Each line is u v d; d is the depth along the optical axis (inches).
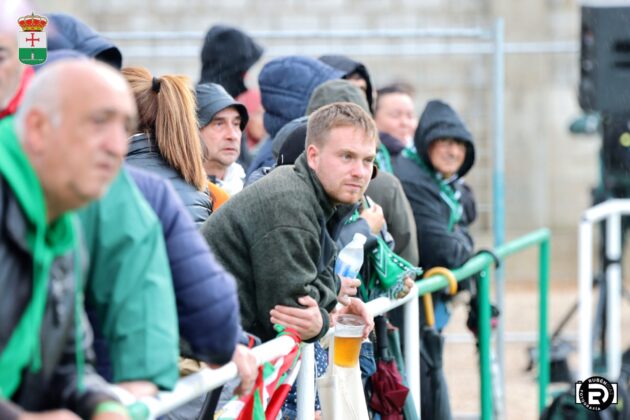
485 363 674.8
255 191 421.1
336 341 445.1
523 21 1482.5
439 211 643.5
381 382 516.7
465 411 874.8
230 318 326.3
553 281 1499.8
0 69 292.8
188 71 1199.6
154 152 441.7
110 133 260.1
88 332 298.5
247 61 707.4
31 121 257.0
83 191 258.8
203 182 448.8
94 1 1423.5
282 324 410.0
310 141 430.0
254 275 417.1
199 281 323.0
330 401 442.9
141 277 301.6
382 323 521.3
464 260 640.4
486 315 675.4
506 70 1482.5
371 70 1323.8
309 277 414.0
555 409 631.8
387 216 567.8
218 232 421.1
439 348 605.6
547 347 818.2
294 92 639.1
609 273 808.9
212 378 340.5
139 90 446.3
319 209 424.5
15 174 257.0
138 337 299.1
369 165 434.0
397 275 521.3
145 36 888.3
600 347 876.6
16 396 272.5
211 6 1440.7
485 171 1285.7
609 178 925.2
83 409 277.4
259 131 908.0
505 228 1480.1
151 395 301.0
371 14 1465.3
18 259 261.3
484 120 1312.7
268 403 401.7
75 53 403.9
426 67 1331.2
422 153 648.4
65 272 272.5
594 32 880.3
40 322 266.7
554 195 1535.4
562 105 1504.7
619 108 880.9
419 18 1464.1
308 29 1453.0
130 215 303.1
